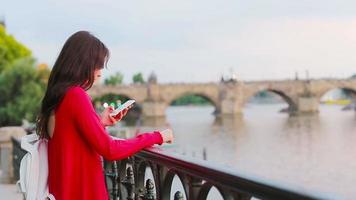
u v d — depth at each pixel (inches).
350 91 5629.9
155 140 136.1
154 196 154.9
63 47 134.0
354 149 2942.9
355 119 5201.8
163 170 145.2
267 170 2326.5
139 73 6309.1
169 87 5157.5
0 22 4906.5
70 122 127.5
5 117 2383.1
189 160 118.6
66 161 127.4
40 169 132.5
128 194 179.6
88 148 129.5
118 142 129.3
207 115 7411.4
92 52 132.9
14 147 534.3
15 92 2456.9
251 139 3622.0
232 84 5329.7
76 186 128.5
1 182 524.4
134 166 168.2
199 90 5285.4
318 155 2758.4
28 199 131.6
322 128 4293.8
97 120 127.5
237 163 2564.0
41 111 132.0
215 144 3376.0
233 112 5334.6
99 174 131.7
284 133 3969.0
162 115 5098.4
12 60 3371.1
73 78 131.2
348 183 1914.4
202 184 116.6
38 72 2513.5
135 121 5216.5
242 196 99.7
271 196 86.6
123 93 4894.2
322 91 5428.2
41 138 133.6
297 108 5452.8
